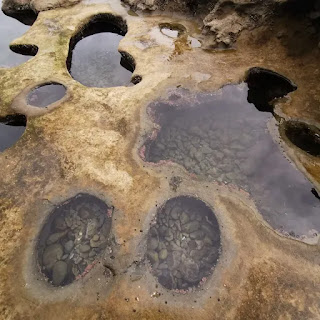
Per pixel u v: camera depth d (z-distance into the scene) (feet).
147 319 4.23
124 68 8.82
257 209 5.34
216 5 9.02
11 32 10.69
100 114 6.88
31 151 6.22
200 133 6.75
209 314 4.27
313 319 4.23
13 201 5.48
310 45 7.86
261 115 7.08
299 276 4.59
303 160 6.07
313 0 7.60
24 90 7.57
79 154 6.10
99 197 5.49
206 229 5.17
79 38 10.09
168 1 10.21
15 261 4.79
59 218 5.32
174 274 4.67
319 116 6.82
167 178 5.72
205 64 8.20
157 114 6.98
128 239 4.96
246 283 4.53
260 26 8.63
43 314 4.31
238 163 6.15
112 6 10.81
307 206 5.44
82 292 4.49
